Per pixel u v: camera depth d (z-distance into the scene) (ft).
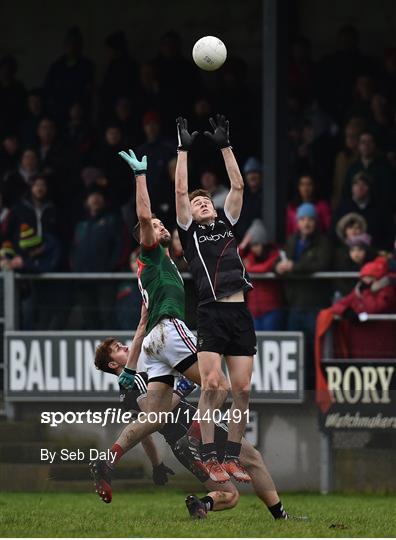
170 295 102.06
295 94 180.14
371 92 173.78
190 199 100.63
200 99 180.24
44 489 134.00
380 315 141.69
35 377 150.00
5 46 205.57
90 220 160.25
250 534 85.30
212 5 199.62
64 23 203.92
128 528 90.02
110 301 151.84
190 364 101.40
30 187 170.50
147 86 183.11
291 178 175.52
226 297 98.68
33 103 190.49
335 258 145.89
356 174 158.81
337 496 136.46
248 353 99.66
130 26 202.49
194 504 98.58
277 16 159.94
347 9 193.67
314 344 144.05
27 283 153.07
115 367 108.78
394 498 133.90
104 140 183.01
